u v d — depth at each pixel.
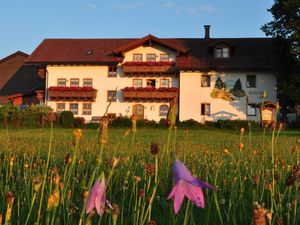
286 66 45.62
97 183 1.77
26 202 3.88
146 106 47.72
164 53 48.06
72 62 48.06
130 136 17.69
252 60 46.59
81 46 51.16
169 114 2.61
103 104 48.34
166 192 4.41
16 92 56.62
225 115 46.19
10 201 2.11
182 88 46.81
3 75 61.72
